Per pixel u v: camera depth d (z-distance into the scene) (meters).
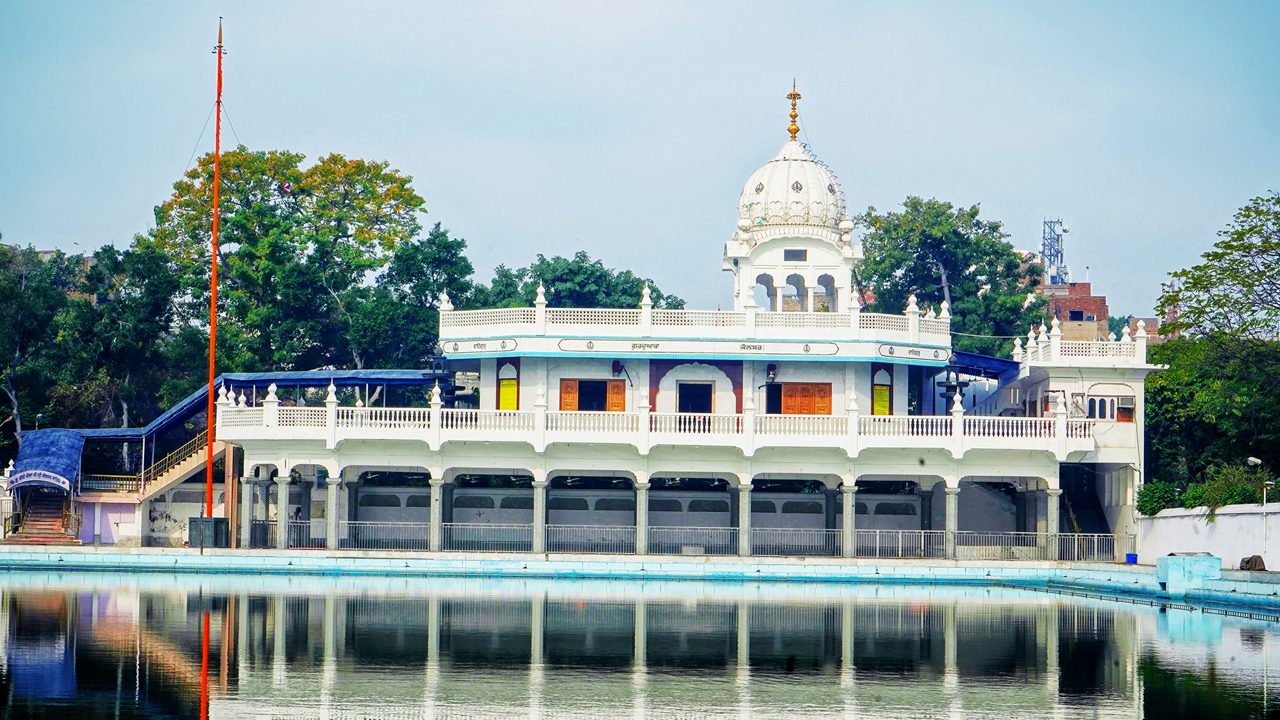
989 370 100.44
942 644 58.00
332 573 86.44
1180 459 93.75
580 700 46.50
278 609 66.62
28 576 82.94
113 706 45.09
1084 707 46.06
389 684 48.62
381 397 116.50
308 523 91.25
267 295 116.88
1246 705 46.31
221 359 112.31
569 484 96.88
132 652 54.19
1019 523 94.19
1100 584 79.06
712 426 87.69
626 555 86.12
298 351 114.44
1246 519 75.44
